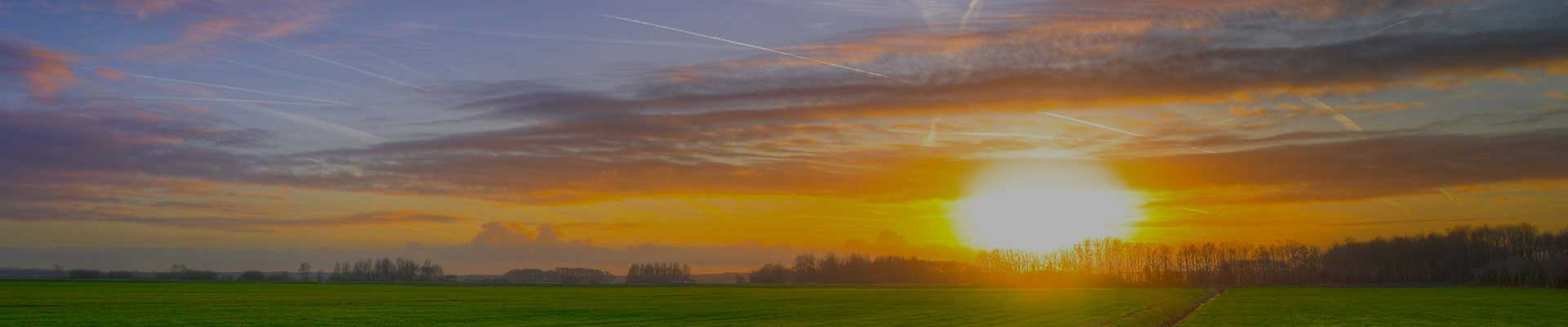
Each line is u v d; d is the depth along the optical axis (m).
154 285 144.00
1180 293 132.25
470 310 83.00
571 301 104.25
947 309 84.88
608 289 164.12
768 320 70.00
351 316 72.12
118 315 70.25
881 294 131.62
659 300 108.75
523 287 172.62
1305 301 105.06
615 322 67.56
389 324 64.62
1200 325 64.88
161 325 60.38
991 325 61.72
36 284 140.50
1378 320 70.19
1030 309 83.88
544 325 64.06
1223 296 123.38
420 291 136.75
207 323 63.06
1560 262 168.38
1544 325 65.44
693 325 64.06
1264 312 81.38
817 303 99.38
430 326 62.72
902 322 65.94
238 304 87.81
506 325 63.91
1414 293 133.75
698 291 149.50
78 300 91.19
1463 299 108.81
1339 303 98.38
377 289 147.50
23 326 58.75
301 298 105.25
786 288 178.50
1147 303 92.88
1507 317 74.25
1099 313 75.56
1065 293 131.38
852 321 67.44
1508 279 179.00
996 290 153.25
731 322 67.25
